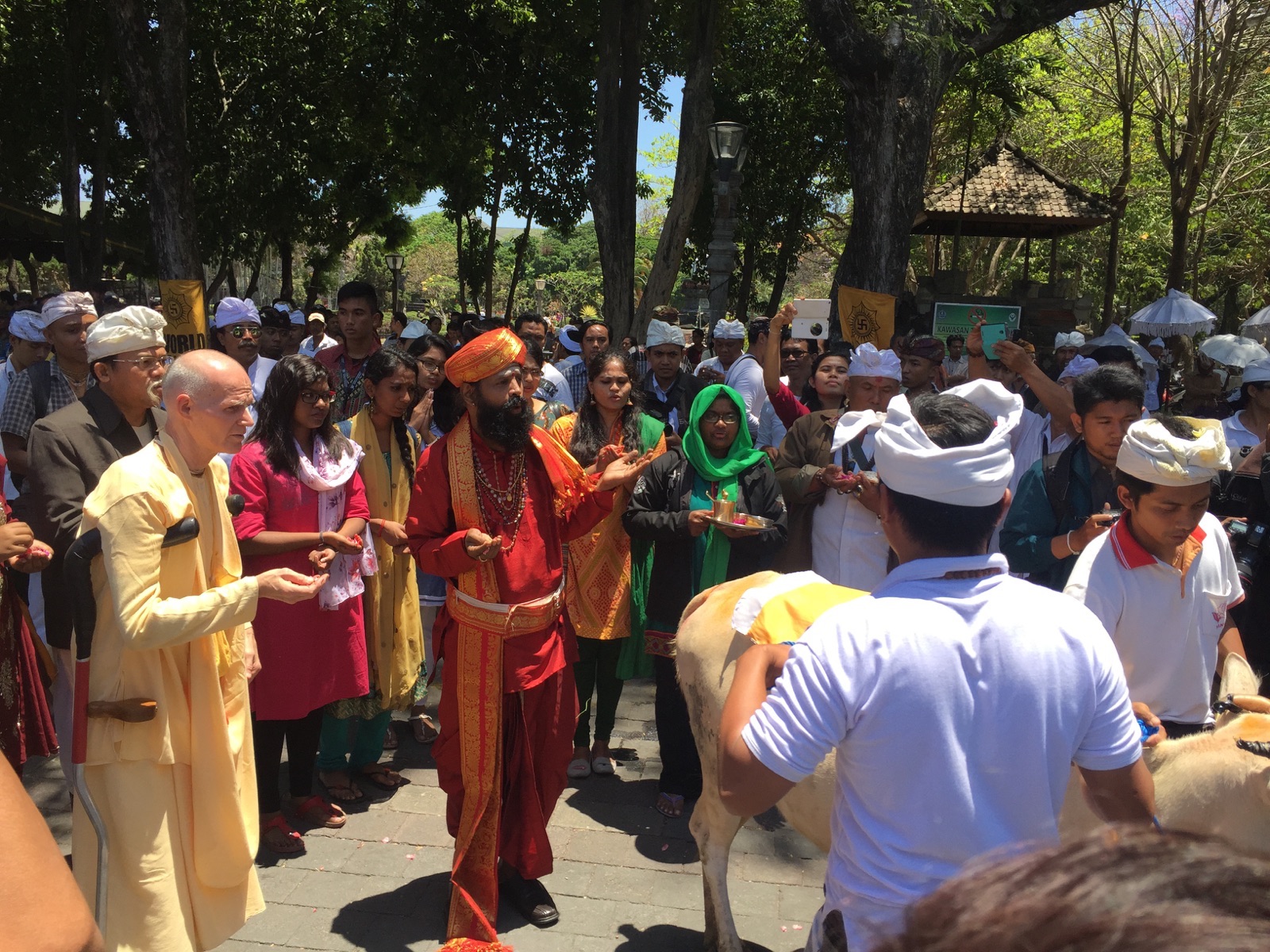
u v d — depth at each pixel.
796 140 22.97
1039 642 1.77
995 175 21.58
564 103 23.09
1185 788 2.37
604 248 14.46
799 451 4.78
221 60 23.11
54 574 3.25
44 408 5.13
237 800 3.13
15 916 1.09
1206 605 2.80
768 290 46.50
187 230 14.32
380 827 4.41
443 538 3.67
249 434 4.25
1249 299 31.19
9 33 19.97
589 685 4.99
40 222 25.03
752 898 3.89
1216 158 21.25
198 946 3.10
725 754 1.87
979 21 11.32
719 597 3.41
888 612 1.80
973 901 0.73
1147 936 0.63
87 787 2.89
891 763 1.76
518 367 3.53
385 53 22.94
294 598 3.08
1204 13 16.92
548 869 3.74
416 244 75.44
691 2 15.62
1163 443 2.60
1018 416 2.04
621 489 4.75
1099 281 34.47
